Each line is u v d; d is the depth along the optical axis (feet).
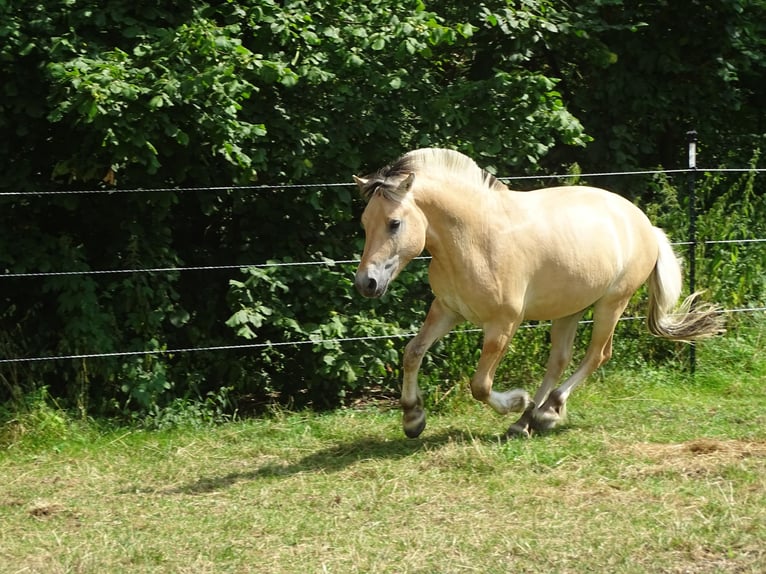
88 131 23.32
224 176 25.52
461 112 25.67
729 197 30.81
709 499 17.61
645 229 22.88
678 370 27.58
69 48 21.86
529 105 25.88
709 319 23.81
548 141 26.27
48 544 16.22
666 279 23.36
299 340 25.62
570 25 27.43
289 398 26.58
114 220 25.08
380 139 26.00
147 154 22.35
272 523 16.96
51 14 22.45
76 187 24.80
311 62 23.99
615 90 29.53
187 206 26.40
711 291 28.53
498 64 28.78
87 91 20.99
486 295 20.43
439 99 25.38
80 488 19.40
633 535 16.11
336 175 25.70
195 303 26.09
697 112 31.24
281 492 18.78
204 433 23.22
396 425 23.45
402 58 24.17
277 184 25.55
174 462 21.03
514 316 20.81
